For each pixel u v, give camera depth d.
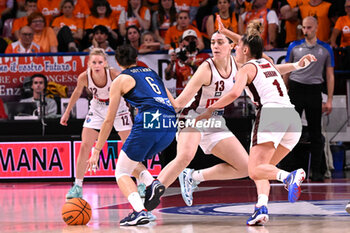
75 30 22.02
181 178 11.29
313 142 16.86
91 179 17.78
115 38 21.44
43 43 20.92
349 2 19.98
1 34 22.84
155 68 18.16
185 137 9.84
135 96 9.39
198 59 17.88
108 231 8.43
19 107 18.06
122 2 22.17
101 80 12.65
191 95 9.84
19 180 17.88
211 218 9.84
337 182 16.53
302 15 20.48
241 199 13.16
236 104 17.06
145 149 9.20
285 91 9.21
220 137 10.38
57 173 17.73
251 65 9.08
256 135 8.97
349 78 18.06
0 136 17.95
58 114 18.00
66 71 18.16
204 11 22.11
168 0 21.47
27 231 8.72
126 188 9.14
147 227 8.79
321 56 16.62
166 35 20.52
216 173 10.85
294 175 8.54
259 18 20.25
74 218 9.32
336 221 9.03
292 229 8.15
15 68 18.17
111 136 17.64
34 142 17.80
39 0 22.92
